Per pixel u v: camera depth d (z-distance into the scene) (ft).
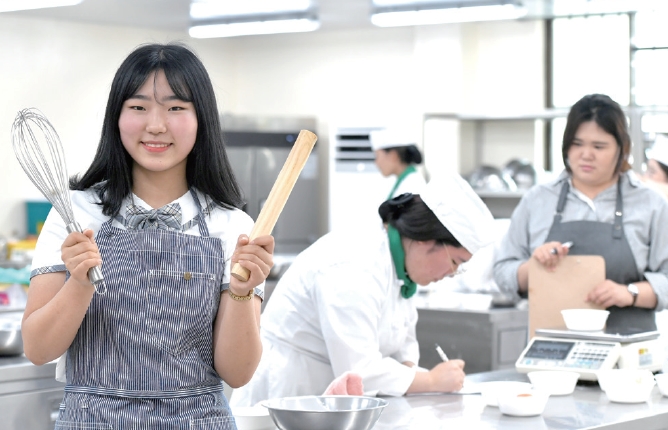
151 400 5.51
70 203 5.39
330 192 26.89
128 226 5.76
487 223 8.32
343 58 27.66
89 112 25.81
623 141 10.63
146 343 5.53
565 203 11.10
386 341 8.79
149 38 26.96
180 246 5.68
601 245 10.72
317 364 8.75
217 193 6.02
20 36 24.45
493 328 15.21
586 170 10.71
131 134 5.64
